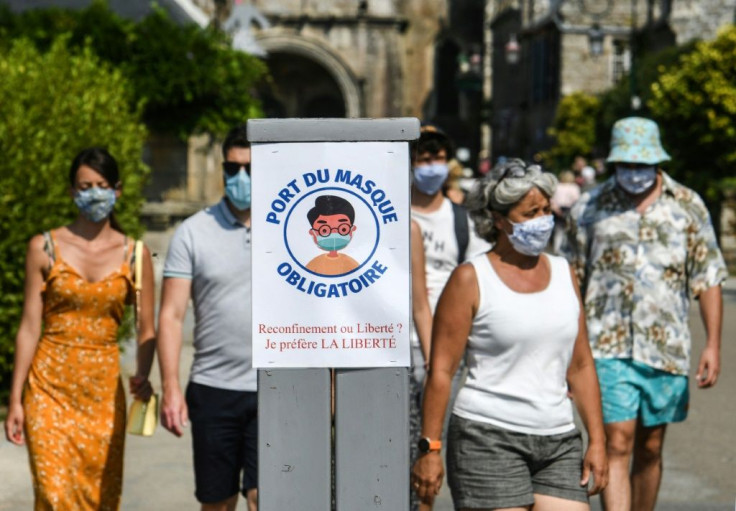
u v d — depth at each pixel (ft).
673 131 104.83
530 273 15.62
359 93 230.27
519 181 15.21
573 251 21.61
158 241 65.82
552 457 15.51
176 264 18.48
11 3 61.05
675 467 27.63
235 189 17.98
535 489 15.58
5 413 30.91
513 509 15.23
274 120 12.28
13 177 30.37
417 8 245.65
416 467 15.69
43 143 31.55
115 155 36.01
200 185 66.59
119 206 36.47
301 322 12.39
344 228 12.37
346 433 12.41
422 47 246.27
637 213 21.01
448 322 15.49
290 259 12.37
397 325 12.39
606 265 21.04
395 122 12.28
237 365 18.24
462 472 15.43
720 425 32.40
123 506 23.80
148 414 18.47
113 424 17.93
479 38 247.29
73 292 17.69
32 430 17.58
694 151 104.06
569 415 15.67
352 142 12.30
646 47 142.92
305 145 12.30
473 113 235.61
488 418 15.33
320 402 12.41
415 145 20.86
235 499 18.70
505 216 15.35
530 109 193.67
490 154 236.02
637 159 20.36
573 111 152.25
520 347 15.30
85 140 33.71
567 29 169.48
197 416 18.35
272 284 12.38
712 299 20.98
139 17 64.95
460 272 15.52
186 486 25.34
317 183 12.34
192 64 58.85
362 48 231.09
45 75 33.27
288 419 12.41
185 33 59.36
